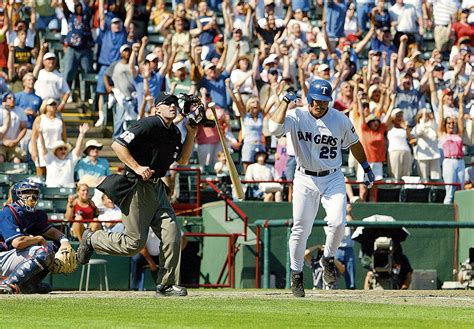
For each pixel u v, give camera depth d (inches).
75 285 2453.2
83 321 1081.4
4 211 1643.7
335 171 1486.2
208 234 2496.3
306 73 3031.5
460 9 3427.7
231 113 2952.8
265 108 2783.0
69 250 1667.1
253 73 2920.8
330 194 1476.4
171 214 1470.2
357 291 1747.0
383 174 2822.3
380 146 2731.3
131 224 1448.1
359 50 3284.9
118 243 1457.9
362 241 2377.0
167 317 1136.2
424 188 2780.5
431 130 2824.8
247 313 1197.1
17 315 1154.7
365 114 2741.1
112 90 2837.1
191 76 2847.0
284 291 1809.8
